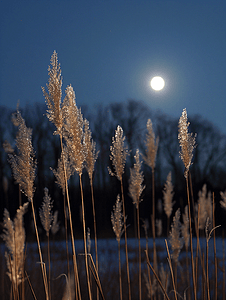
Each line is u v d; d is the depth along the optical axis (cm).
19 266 196
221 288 406
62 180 262
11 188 1379
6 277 400
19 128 181
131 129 2227
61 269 469
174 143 2230
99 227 1683
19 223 196
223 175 2236
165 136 2248
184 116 203
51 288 415
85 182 1159
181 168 2166
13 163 178
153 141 267
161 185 1914
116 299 415
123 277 476
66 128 187
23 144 179
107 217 1766
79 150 186
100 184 1842
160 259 539
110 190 1794
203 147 2331
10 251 196
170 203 436
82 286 441
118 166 251
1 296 373
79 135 187
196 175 2253
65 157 221
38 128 2022
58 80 182
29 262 471
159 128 2262
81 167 186
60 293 407
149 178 1862
